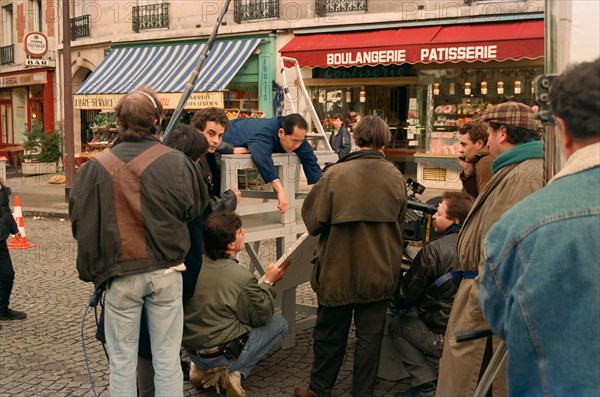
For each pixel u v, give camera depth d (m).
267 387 3.90
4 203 5.18
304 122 4.38
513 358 1.48
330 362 3.54
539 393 1.44
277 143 4.46
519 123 2.70
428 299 3.36
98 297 3.12
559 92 1.53
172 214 2.86
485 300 1.59
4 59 21.86
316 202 3.40
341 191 3.30
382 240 3.33
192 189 2.92
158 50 15.83
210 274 3.51
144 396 3.32
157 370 2.94
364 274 3.32
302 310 4.90
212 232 3.52
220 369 3.61
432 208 3.76
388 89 13.63
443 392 2.76
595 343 1.37
